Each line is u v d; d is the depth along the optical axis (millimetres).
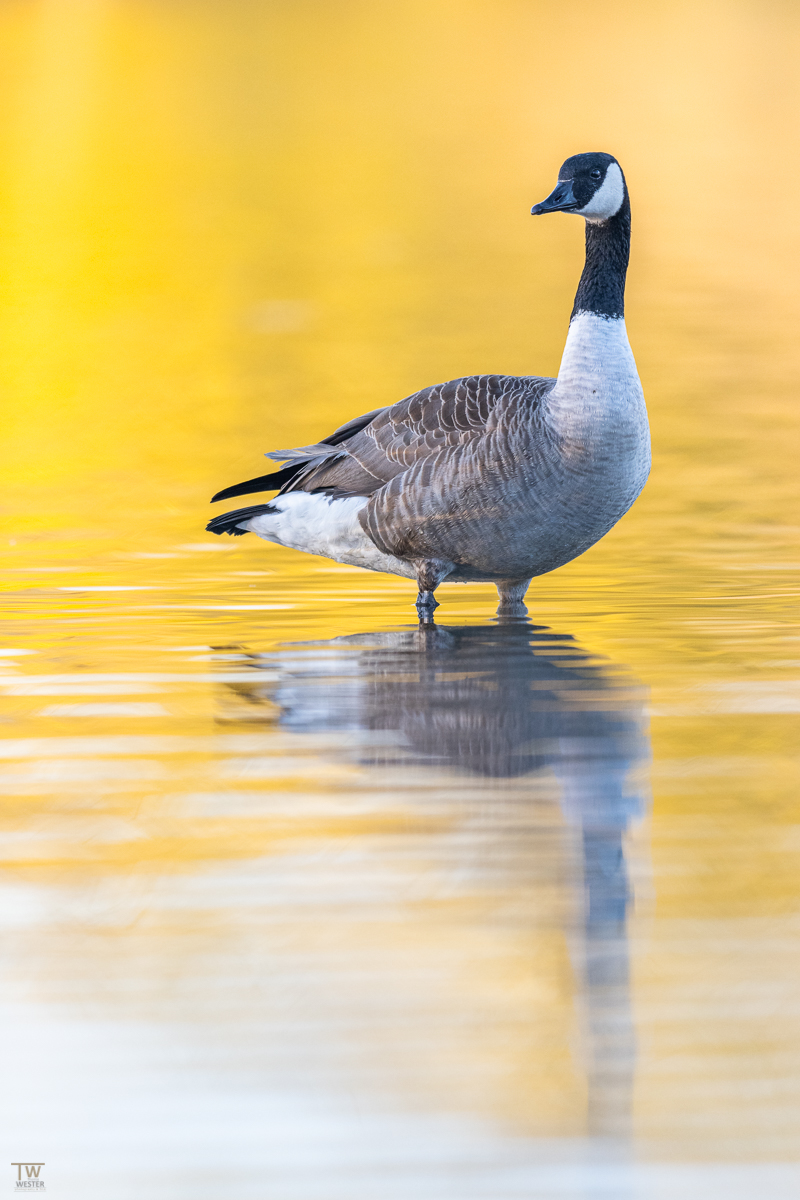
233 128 69188
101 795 9445
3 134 65250
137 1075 6457
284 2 118125
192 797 9383
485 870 8273
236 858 8453
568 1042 6648
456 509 13812
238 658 12859
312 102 77562
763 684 11859
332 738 10547
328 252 44094
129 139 65125
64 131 66500
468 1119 6168
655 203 51250
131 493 21141
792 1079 6383
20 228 47250
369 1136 6074
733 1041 6656
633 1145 6020
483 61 92875
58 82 80938
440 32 105562
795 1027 6750
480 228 48094
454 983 7105
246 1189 5785
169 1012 6906
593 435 13391
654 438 23688
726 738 10469
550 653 12961
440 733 10609
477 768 9867
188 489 21359
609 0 119938
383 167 59375
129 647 13273
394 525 14172
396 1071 6473
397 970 7223
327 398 27422
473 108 75188
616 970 7207
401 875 8211
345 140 65938
